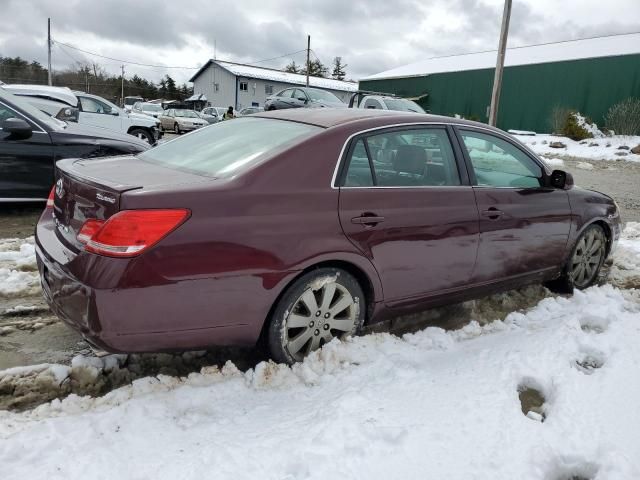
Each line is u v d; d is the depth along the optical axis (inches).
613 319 148.3
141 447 89.9
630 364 122.5
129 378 115.7
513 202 150.1
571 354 126.8
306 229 111.0
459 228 135.9
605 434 97.9
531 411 106.9
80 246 100.7
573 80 983.0
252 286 106.1
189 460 86.4
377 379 113.7
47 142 231.1
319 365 117.5
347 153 120.7
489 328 147.5
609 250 190.1
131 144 255.8
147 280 96.2
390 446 91.0
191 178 111.7
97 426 94.3
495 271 149.1
